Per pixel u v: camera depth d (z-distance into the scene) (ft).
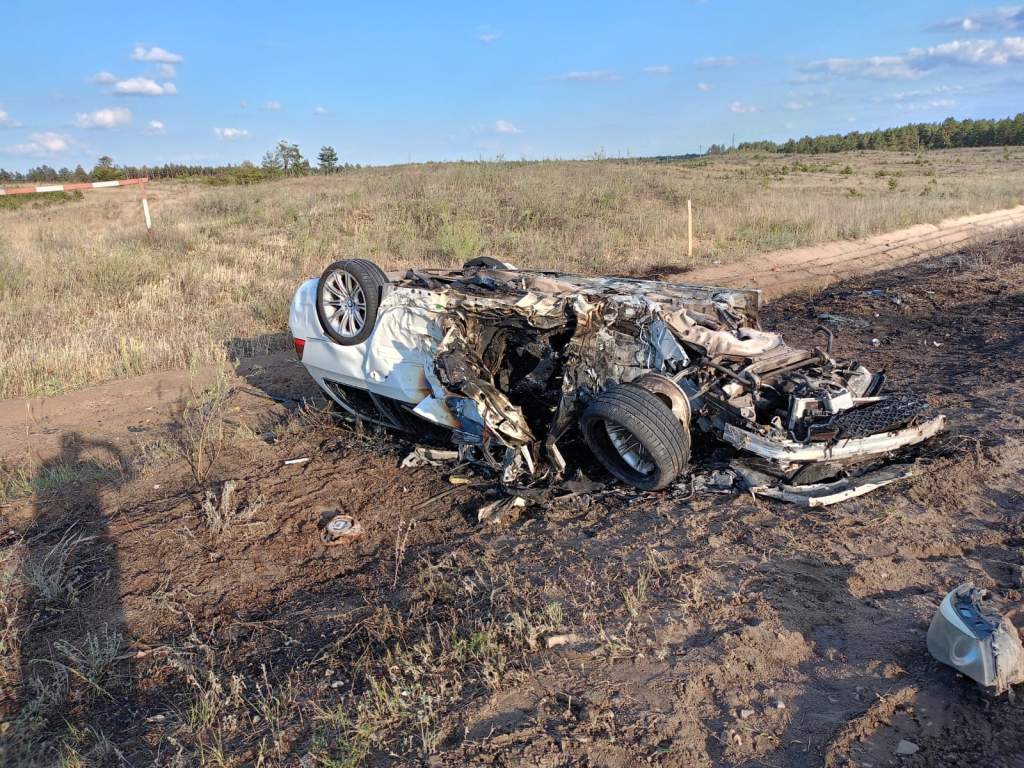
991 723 9.39
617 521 15.57
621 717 9.79
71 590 13.94
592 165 104.12
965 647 9.93
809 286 45.01
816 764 8.90
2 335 33.91
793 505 15.57
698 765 8.94
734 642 11.18
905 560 13.29
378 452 20.40
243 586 14.38
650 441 15.29
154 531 16.48
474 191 74.43
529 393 19.36
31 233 66.95
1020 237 60.85
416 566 14.60
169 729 10.44
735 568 13.34
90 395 27.20
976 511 15.05
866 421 15.75
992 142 320.70
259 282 44.91
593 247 54.70
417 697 10.38
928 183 127.85
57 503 18.01
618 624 11.87
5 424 24.32
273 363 30.55
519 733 9.53
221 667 11.96
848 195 98.53
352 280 20.74
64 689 11.42
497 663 11.08
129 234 62.03
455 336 18.16
